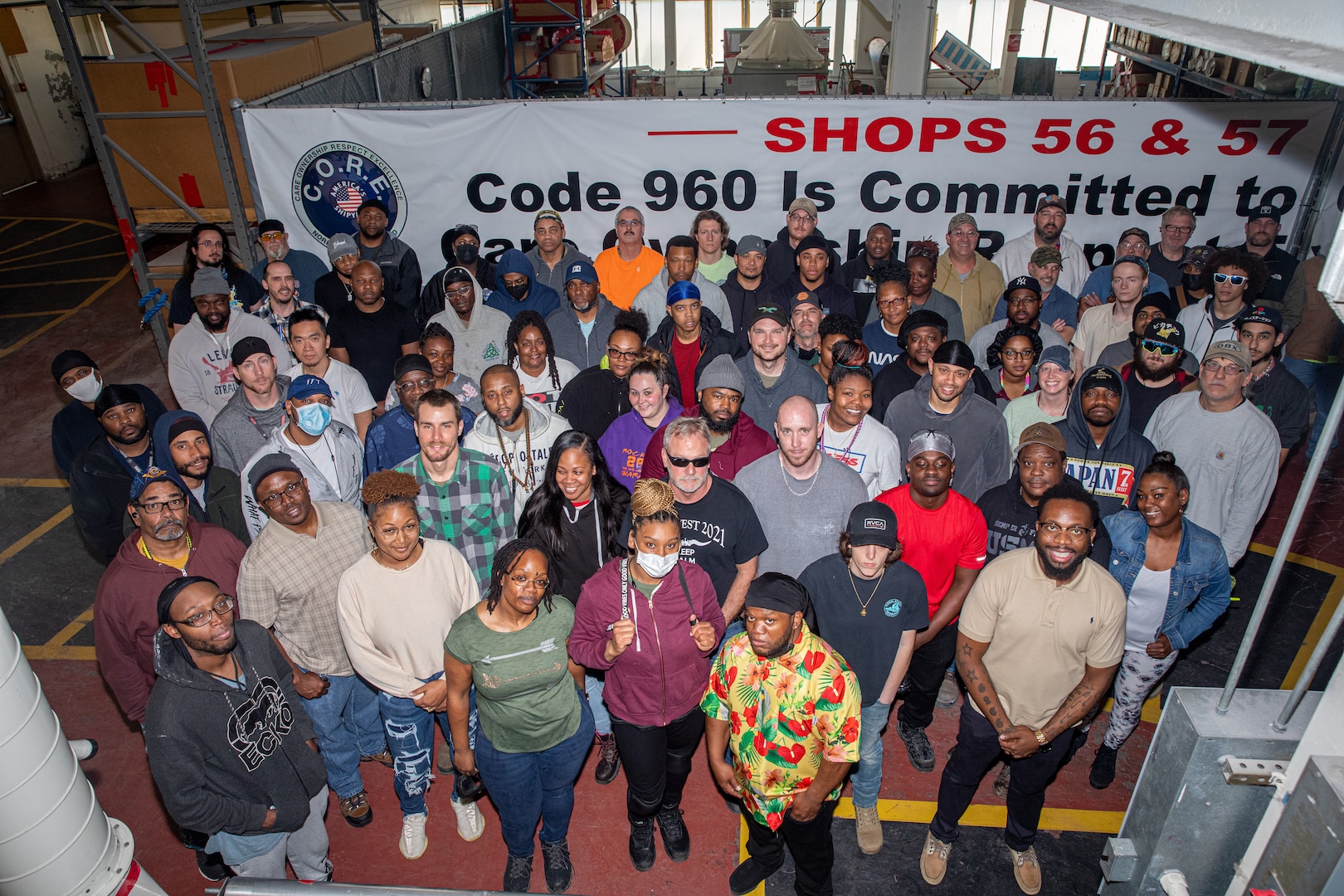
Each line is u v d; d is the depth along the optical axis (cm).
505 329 645
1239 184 809
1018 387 552
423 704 403
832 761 342
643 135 816
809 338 598
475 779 443
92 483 487
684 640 379
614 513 434
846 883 431
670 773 424
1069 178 816
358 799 462
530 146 820
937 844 431
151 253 1373
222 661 335
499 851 452
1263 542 697
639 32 2102
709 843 453
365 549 424
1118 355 576
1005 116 792
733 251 860
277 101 825
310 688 419
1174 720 281
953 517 426
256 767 346
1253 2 176
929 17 1006
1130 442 487
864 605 394
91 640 619
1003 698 392
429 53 1206
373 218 765
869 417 486
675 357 582
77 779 257
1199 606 442
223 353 615
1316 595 634
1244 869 250
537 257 774
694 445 392
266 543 399
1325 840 204
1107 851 314
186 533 410
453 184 833
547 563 349
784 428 409
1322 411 745
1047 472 423
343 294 712
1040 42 1911
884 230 737
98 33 1839
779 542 445
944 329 534
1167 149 798
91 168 1870
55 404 950
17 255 1409
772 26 1608
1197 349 641
